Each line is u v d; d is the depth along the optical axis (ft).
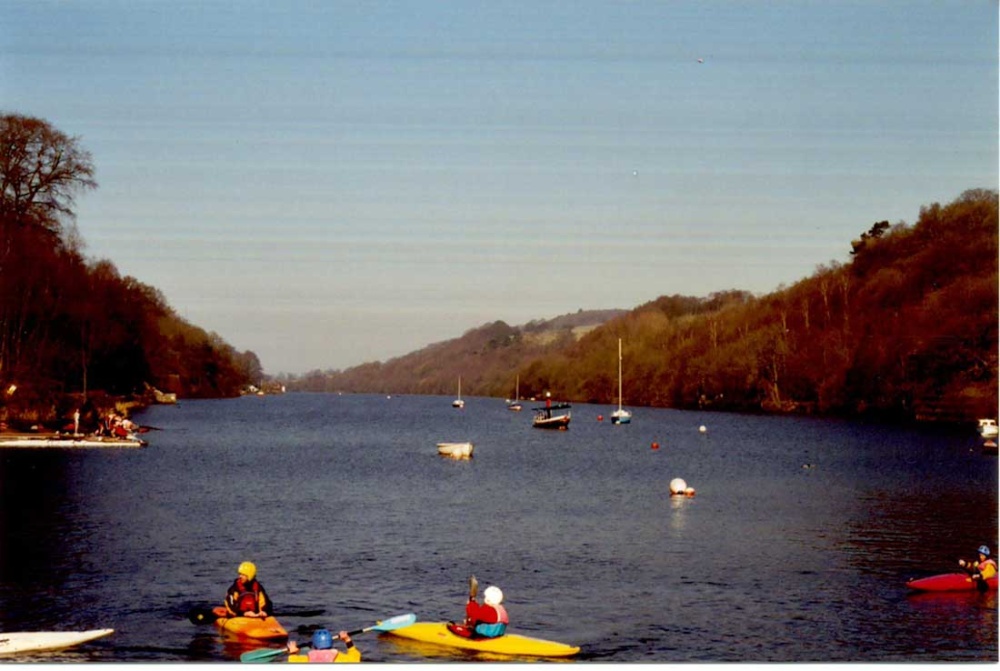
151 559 125.29
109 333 344.28
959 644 94.27
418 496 192.65
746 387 581.53
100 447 268.62
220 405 635.25
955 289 381.19
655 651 92.02
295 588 112.57
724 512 172.35
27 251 261.03
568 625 99.60
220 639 93.35
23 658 88.17
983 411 367.04
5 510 160.15
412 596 110.22
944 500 187.93
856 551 135.23
